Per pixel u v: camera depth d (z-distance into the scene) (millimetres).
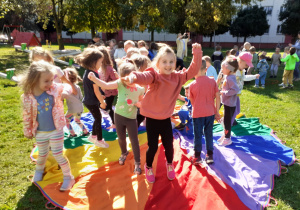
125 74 3227
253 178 3443
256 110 6602
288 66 9141
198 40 37500
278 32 36406
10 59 15617
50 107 2979
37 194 3143
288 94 8344
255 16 33125
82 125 4707
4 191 3176
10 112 6008
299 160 3988
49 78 2826
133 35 38656
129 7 16625
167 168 3346
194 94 3562
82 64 3768
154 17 17156
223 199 2967
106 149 4215
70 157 3963
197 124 3600
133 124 3441
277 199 3086
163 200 2963
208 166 3615
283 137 4910
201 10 19578
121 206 2865
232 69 3953
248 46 10031
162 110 2977
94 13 16062
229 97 4105
